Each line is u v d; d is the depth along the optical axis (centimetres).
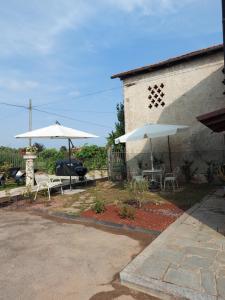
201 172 1218
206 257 420
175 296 335
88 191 1141
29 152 1412
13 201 952
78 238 549
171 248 460
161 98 1323
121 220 648
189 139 1245
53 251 484
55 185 1195
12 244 523
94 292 352
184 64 1257
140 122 1381
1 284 373
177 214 688
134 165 1404
